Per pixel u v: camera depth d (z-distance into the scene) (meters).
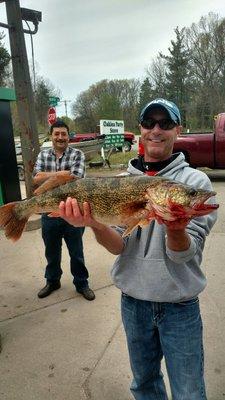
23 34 3.76
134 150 12.02
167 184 0.88
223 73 26.38
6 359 1.72
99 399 1.46
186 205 0.83
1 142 3.78
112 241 1.06
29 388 1.53
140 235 1.07
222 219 3.73
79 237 2.21
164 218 0.87
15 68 3.77
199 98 27.20
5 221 1.17
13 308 2.19
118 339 1.82
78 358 1.70
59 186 1.08
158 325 1.09
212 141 5.99
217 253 2.84
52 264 2.29
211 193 0.83
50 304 2.20
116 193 0.96
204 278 1.09
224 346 1.71
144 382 1.20
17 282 2.54
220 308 2.03
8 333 1.93
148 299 1.06
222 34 26.19
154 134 1.11
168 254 0.95
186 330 1.06
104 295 2.27
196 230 1.00
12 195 3.92
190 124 27.09
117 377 1.57
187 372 1.06
